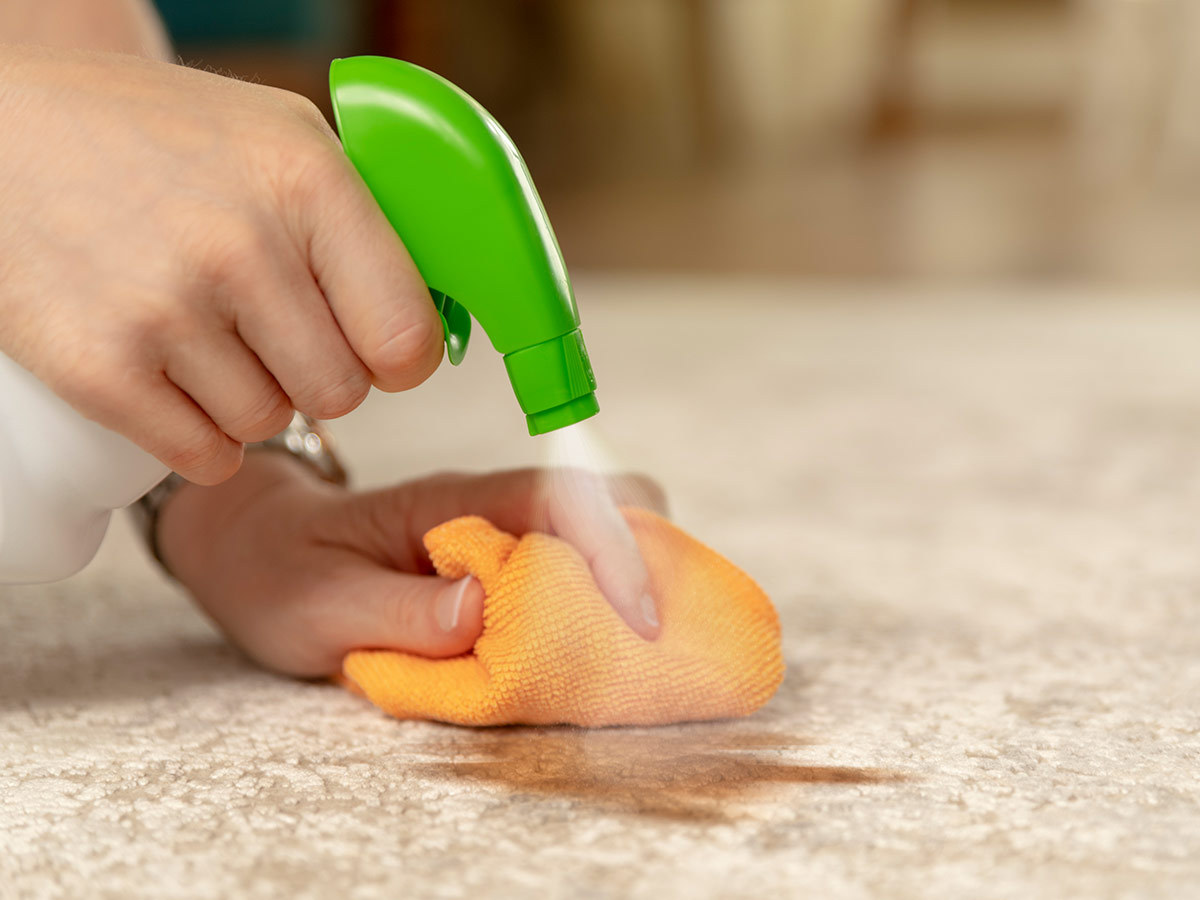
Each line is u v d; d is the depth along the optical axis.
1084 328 1.86
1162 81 3.92
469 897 0.49
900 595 0.76
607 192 3.97
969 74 6.25
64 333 0.53
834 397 1.40
